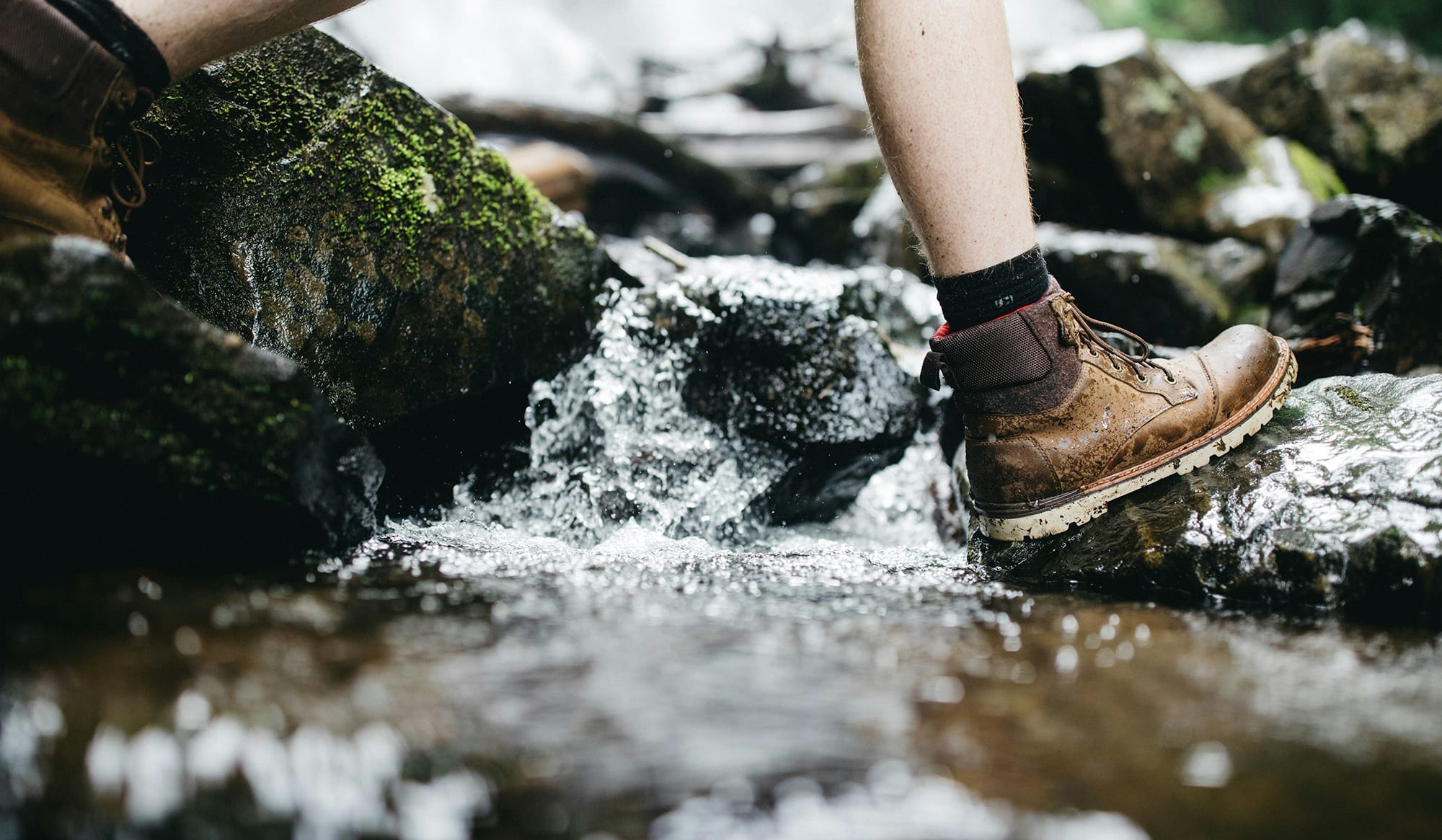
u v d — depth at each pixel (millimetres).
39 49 1192
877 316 2637
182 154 1644
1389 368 2500
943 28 1393
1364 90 4199
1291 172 3840
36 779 646
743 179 6539
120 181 1584
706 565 1467
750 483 1976
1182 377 1571
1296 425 1582
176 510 1208
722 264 2406
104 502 1179
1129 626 1149
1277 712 845
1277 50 4371
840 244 6223
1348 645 1102
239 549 1271
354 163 1767
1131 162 3732
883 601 1226
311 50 1783
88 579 1060
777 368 2062
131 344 1171
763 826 631
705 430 2045
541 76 10812
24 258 1116
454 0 10797
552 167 5508
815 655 947
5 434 1096
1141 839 627
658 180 6574
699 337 2078
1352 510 1370
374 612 1017
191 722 703
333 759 678
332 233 1731
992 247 1477
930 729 774
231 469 1215
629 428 1979
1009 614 1181
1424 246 2486
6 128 1193
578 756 707
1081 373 1526
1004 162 1454
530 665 875
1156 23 20891
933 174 1445
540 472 1931
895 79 1415
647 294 2084
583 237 2045
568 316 1994
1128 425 1534
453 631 964
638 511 1837
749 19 16453
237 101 1700
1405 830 647
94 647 825
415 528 1663
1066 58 3854
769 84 9234
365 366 1744
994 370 1530
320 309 1703
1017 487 1561
